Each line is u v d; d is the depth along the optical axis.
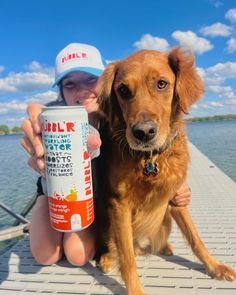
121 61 0.41
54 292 0.33
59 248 0.39
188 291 0.32
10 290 0.34
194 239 0.37
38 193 0.43
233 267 0.37
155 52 0.40
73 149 0.27
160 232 0.40
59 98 0.45
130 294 0.32
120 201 0.36
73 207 0.28
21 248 0.45
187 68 0.39
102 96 0.40
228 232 0.49
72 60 0.41
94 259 0.41
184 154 0.38
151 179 0.36
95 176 0.40
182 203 0.38
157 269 0.37
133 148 0.34
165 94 0.37
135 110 0.35
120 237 0.35
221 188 0.82
